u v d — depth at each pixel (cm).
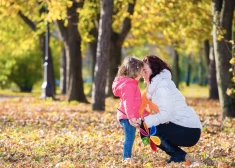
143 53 6272
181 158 816
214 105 2773
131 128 834
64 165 848
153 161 880
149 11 1802
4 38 3272
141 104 779
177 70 4331
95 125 1509
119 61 3016
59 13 1803
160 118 770
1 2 1838
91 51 3153
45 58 2862
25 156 964
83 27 2731
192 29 2314
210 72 3419
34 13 2867
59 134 1304
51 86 2872
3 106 2331
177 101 785
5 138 1212
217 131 1348
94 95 1994
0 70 5041
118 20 2894
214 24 1570
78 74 2569
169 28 2403
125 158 838
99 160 916
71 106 2325
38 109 2112
